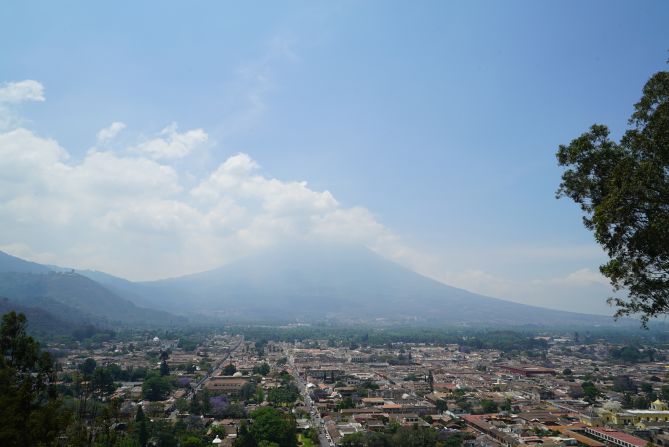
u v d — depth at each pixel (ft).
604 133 144.25
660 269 134.92
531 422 647.56
